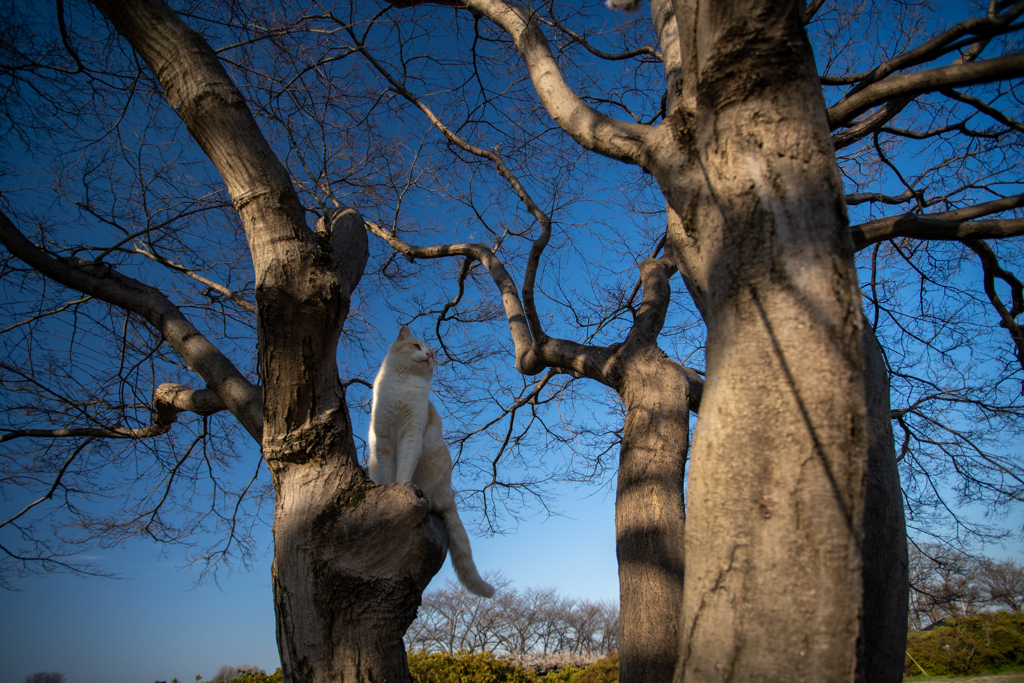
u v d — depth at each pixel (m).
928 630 14.91
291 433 2.18
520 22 2.79
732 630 1.23
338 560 2.05
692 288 2.40
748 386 1.36
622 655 2.37
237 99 2.17
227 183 2.20
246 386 3.25
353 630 2.00
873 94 1.91
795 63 1.49
